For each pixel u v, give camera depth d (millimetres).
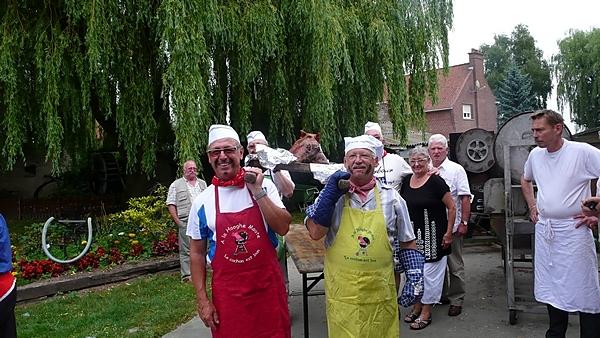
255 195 3035
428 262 5203
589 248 3924
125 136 11258
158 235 9430
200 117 9992
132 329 5613
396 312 3354
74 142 11992
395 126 14250
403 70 14062
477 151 8703
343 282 3256
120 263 8250
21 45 10195
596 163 3887
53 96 10188
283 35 12070
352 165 3270
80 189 19250
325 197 3211
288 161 4359
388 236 3318
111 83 11281
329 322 3373
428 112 45938
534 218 4305
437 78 15398
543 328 5152
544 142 3984
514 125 6000
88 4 9984
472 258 8672
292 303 6414
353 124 14008
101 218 10750
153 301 6609
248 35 11531
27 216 16156
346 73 13328
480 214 8711
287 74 12938
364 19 13594
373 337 3238
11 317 3666
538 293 4207
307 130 13211
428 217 5188
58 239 8977
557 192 3980
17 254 8453
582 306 3922
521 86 44188
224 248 3074
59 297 6941
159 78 11836
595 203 3758
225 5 11555
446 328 5250
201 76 10484
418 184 5293
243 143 13227
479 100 47375
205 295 3172
